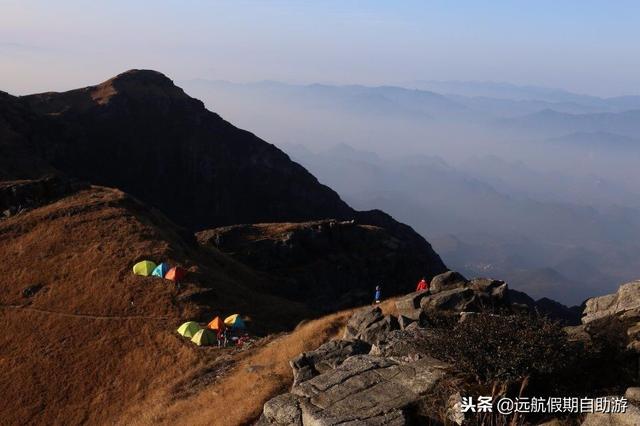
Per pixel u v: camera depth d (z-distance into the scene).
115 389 39.22
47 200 70.75
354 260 99.44
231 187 170.88
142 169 158.25
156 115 169.75
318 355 19.70
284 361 28.16
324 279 91.81
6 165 108.31
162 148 163.62
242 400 24.27
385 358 16.61
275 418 15.16
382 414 13.89
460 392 13.98
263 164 179.75
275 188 176.75
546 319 15.62
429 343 15.79
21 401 39.69
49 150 137.00
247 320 47.97
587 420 12.34
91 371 41.56
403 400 14.33
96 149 151.88
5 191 68.75
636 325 16.48
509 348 14.11
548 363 13.98
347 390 15.15
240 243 92.81
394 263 103.50
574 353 14.91
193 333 43.91
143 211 71.31
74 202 69.06
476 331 14.74
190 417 26.16
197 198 165.25
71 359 43.25
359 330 23.14
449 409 13.72
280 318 55.69
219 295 53.56
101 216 64.88
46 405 39.12
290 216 172.75
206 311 49.22
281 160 184.38
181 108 178.00
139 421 30.05
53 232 61.62
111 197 71.25
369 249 104.50
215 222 163.50
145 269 54.19
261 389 24.23
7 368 43.22
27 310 50.12
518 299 95.62
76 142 147.00
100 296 51.09
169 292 51.44
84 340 45.38
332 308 86.00
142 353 42.38
